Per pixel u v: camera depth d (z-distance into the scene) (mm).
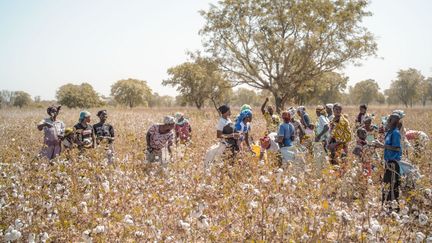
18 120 19141
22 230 3701
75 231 3777
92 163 5750
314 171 5961
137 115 24172
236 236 3973
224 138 7246
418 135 7980
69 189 4820
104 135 7922
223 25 31031
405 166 5734
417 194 4430
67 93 75688
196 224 4016
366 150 6141
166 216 4316
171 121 7062
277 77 31750
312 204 4348
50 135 7527
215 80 36688
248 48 31641
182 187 5328
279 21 30438
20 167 5758
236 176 5461
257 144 8094
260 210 4312
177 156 6918
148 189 5133
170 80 52250
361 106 10031
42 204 4191
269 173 4664
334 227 4297
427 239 3676
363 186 5090
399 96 93875
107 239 3652
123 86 94812
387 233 4164
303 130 8445
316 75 32781
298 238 3803
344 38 30234
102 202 4316
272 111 9328
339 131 7527
